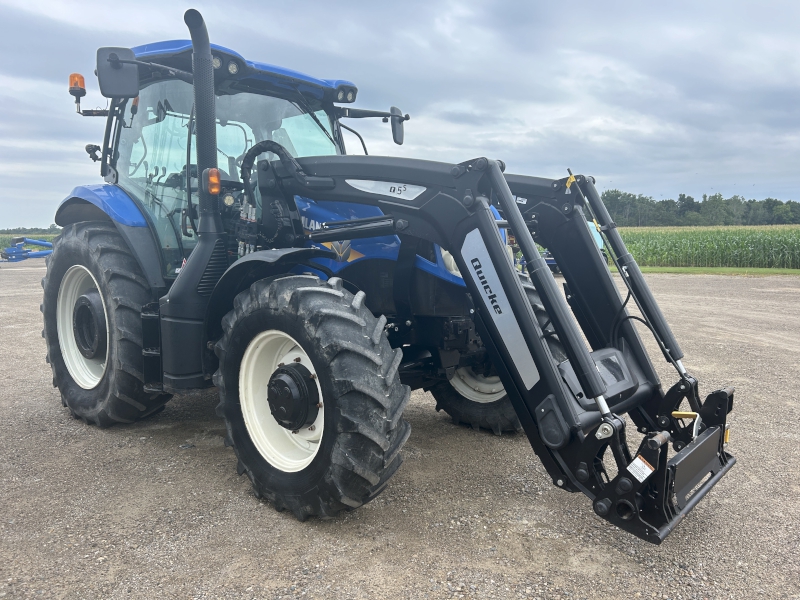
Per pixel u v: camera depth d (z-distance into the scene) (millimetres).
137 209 3838
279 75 3695
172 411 4422
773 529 2564
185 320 3211
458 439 3791
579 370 2322
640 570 2242
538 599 2053
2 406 4500
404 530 2570
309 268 3180
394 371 2510
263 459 2818
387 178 2891
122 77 3043
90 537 2504
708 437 2506
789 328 7906
